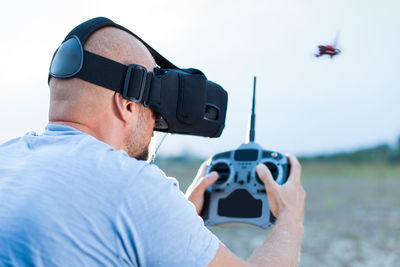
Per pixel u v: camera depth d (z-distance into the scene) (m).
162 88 1.29
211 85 1.51
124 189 1.05
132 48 1.24
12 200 1.05
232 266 1.11
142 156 1.33
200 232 1.08
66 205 1.03
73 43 1.20
